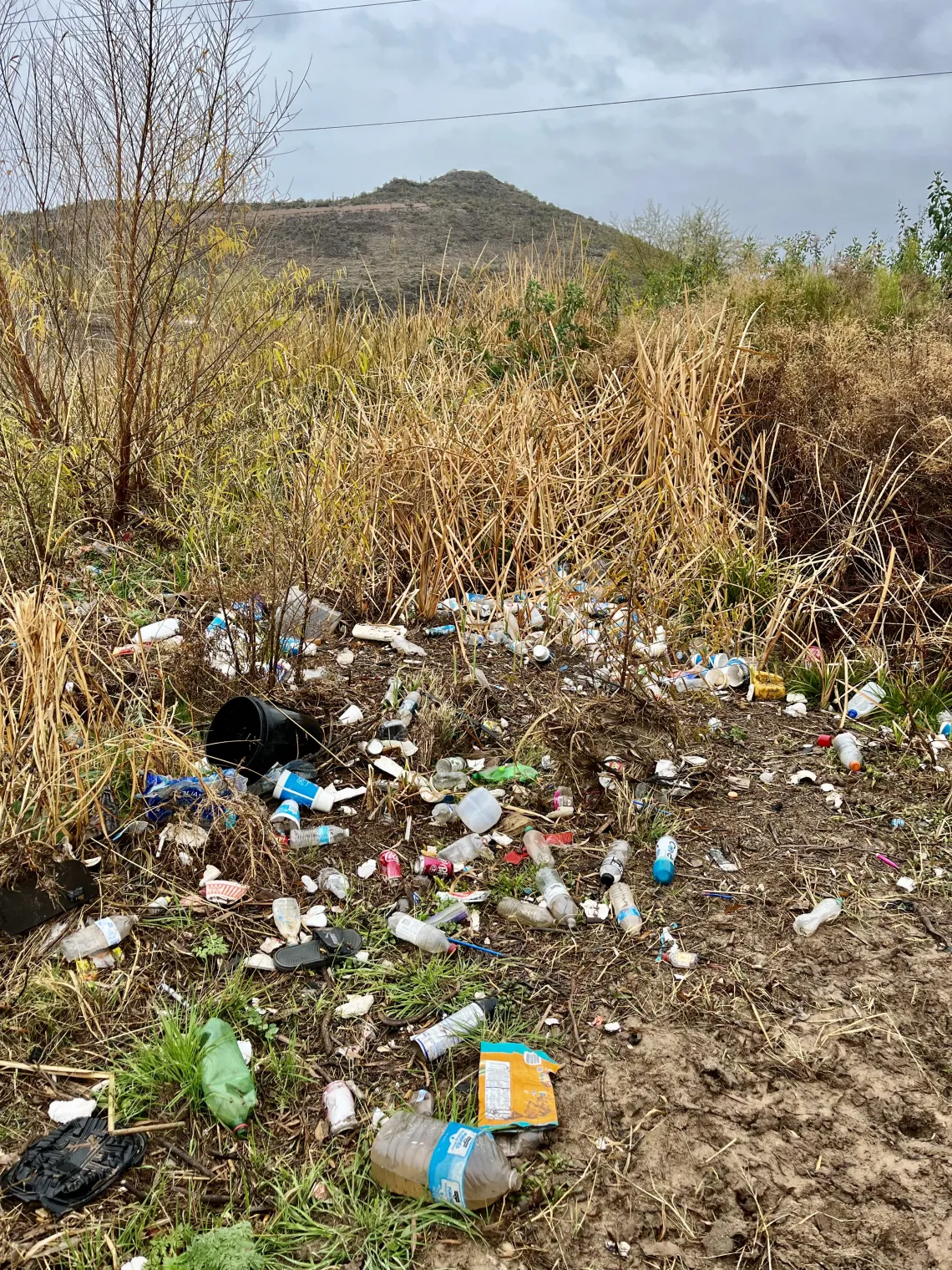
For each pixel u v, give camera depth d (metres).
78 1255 2.13
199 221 5.97
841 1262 2.21
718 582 5.32
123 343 5.75
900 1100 2.60
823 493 5.62
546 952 3.09
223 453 6.05
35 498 5.35
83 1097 2.52
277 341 6.96
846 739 4.21
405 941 3.08
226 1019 2.76
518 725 4.32
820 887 3.39
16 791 3.29
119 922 3.02
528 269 9.36
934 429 5.39
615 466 6.17
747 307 8.23
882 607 4.92
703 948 3.11
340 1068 2.64
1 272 5.62
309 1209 2.27
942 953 3.10
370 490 5.73
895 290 8.98
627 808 3.68
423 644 5.08
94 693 3.80
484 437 6.13
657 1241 2.26
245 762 3.83
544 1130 2.48
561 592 5.38
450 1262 2.20
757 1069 2.68
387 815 3.68
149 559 5.63
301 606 4.93
